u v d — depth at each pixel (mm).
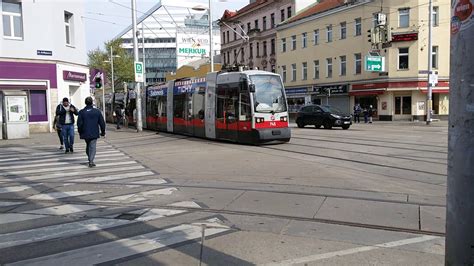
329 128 28953
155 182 9594
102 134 12461
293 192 8242
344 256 4898
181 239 5609
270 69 59281
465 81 2613
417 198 7676
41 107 25828
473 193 2615
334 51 46719
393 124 35781
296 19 52281
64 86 27016
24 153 16219
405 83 39719
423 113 39906
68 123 16125
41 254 5207
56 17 26406
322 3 52188
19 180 10297
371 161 12336
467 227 2650
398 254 4938
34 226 6391
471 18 2562
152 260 4902
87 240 5684
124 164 12688
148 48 93750
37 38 25344
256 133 17344
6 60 24219
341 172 10523
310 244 5324
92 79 37094
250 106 17469
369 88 42156
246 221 6379
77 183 9727
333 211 6855
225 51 71812
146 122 30531
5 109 21859
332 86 46656
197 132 21891
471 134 2604
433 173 10219
